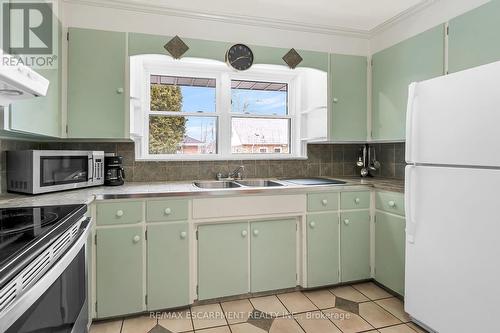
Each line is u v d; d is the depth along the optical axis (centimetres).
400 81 237
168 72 264
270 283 223
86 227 136
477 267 145
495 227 137
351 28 260
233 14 232
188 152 273
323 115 265
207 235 207
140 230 191
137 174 251
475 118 145
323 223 232
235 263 214
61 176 189
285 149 300
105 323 189
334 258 236
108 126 210
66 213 122
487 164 140
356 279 242
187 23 229
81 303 132
